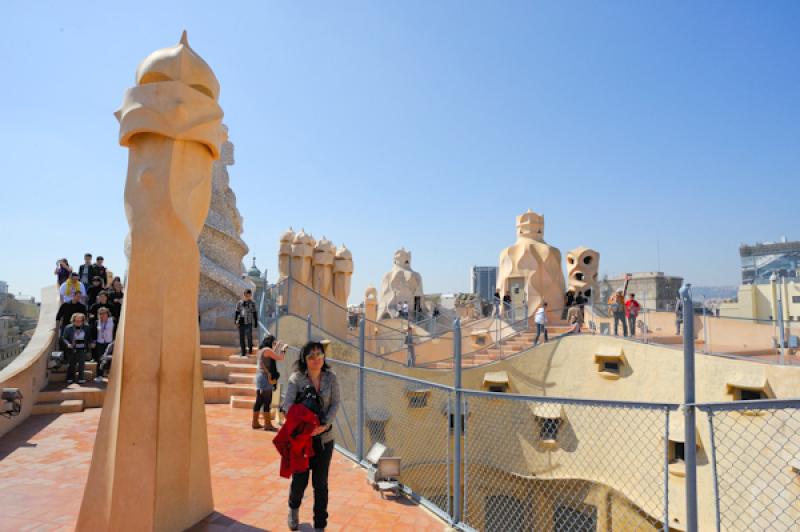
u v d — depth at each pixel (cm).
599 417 1630
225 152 1667
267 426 856
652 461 1448
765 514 1162
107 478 415
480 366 1856
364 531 486
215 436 811
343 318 2350
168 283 439
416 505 557
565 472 1638
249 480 609
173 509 440
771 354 1548
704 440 1337
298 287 2133
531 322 2481
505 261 3034
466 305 3550
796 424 1170
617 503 1496
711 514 1271
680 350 1525
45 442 743
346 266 2414
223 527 472
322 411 445
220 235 1577
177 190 441
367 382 1545
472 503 1625
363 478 641
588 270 2923
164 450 432
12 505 516
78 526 419
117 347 436
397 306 3497
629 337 1695
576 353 1778
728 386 1365
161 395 431
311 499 553
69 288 1116
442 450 1633
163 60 444
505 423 1752
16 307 2744
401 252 3700
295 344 1446
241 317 1252
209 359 1267
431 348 2320
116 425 417
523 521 1641
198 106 447
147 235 433
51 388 989
